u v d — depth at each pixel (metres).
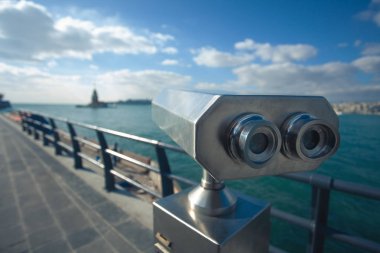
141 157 15.19
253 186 16.23
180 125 0.68
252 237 0.82
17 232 2.60
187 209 0.87
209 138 0.57
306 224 1.56
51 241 2.43
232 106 0.58
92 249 2.29
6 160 5.71
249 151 0.58
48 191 3.72
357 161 27.08
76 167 4.91
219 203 0.82
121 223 2.73
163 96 1.11
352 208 13.25
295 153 0.64
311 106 0.70
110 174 3.66
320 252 1.55
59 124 57.12
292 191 15.32
